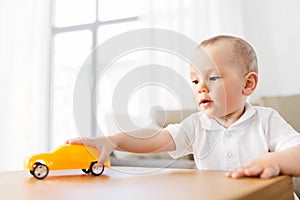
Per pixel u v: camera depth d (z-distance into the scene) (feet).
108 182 1.32
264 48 6.72
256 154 2.34
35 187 1.21
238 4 7.00
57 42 9.52
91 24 9.06
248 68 2.51
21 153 9.14
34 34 9.49
